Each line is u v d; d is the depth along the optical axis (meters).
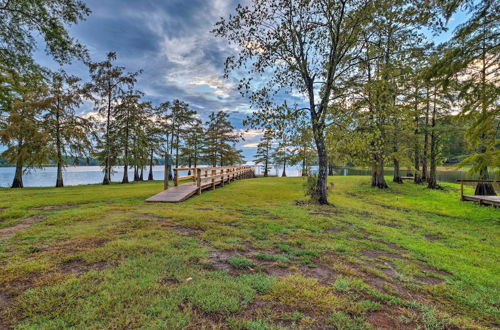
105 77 20.44
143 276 2.96
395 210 10.44
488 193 13.82
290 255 4.09
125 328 2.01
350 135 9.77
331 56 9.99
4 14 7.71
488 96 6.94
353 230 6.20
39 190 14.21
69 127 18.05
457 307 2.83
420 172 19.84
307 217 7.21
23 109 16.73
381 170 17.44
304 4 9.25
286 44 9.90
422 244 5.63
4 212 6.83
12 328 1.98
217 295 2.58
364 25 9.60
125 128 21.41
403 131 15.62
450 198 13.79
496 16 6.82
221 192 13.05
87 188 15.37
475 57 7.30
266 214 7.49
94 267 3.19
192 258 3.66
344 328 2.17
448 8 7.05
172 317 2.18
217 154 31.97
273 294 2.69
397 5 8.52
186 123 28.72
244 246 4.41
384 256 4.46
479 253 5.24
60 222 5.58
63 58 8.97
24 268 3.08
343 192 15.88
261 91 9.97
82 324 2.05
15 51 8.31
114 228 5.06
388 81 11.56
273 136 9.84
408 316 2.49
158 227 5.26
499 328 2.48
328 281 3.15
